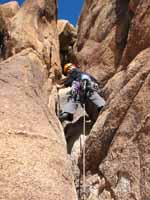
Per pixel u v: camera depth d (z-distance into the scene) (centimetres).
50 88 1103
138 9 979
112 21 1207
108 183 735
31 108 762
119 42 1152
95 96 982
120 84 899
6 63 1004
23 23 1208
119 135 771
